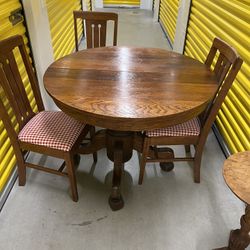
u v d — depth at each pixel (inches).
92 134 72.5
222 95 52.8
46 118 61.2
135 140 65.6
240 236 45.1
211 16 92.5
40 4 81.3
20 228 56.3
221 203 63.5
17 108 57.2
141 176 66.3
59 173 60.4
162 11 213.0
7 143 64.6
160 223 58.4
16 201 62.3
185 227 57.7
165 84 52.9
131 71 58.3
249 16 64.3
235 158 40.3
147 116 42.6
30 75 63.1
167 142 60.6
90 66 60.1
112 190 60.6
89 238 54.8
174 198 64.8
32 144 56.1
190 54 119.2
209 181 69.9
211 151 81.0
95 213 60.2
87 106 44.8
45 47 88.1
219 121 84.2
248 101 64.4
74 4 151.5
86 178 70.2
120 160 62.6
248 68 64.4
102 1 291.0
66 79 53.6
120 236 55.4
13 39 54.6
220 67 57.9
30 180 68.1
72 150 55.4
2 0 61.2
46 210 60.5
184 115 45.8
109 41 180.9
